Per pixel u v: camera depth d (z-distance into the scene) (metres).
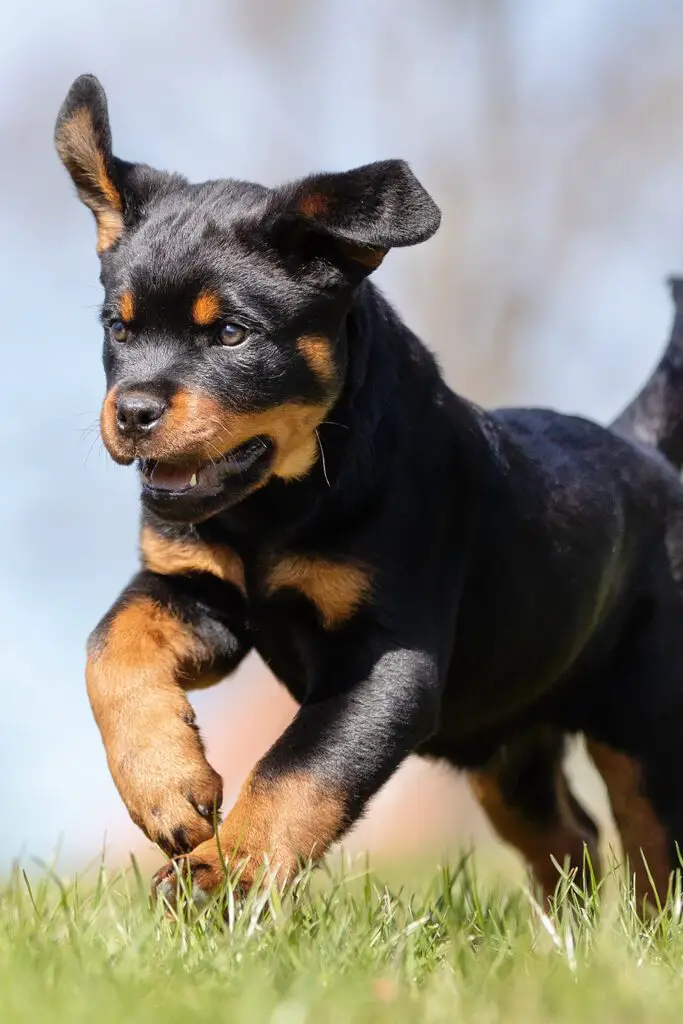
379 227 7.53
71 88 8.42
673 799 9.27
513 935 7.05
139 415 7.46
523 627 8.64
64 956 6.18
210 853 7.07
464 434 8.30
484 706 8.88
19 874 9.46
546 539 8.66
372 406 7.91
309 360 7.75
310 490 7.73
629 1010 5.67
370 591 7.73
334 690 7.65
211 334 7.68
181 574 8.02
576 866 9.98
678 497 9.63
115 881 8.23
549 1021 5.62
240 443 7.68
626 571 9.23
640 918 8.19
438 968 6.43
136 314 7.73
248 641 8.19
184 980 5.88
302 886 7.21
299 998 5.55
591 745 9.49
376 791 7.45
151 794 7.30
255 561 7.86
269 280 7.70
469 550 8.34
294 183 7.83
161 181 8.30
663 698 9.28
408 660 7.70
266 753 7.45
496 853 18.19
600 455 9.27
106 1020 5.23
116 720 7.51
